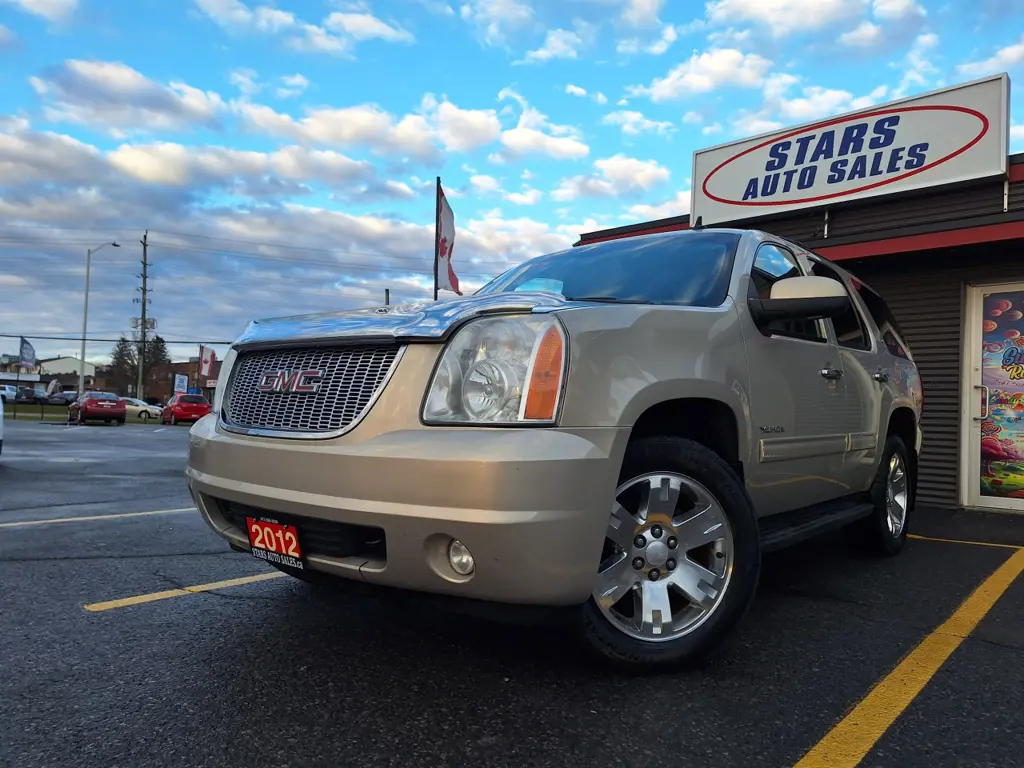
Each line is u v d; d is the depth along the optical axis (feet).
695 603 8.91
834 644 10.05
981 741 7.25
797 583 13.60
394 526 7.34
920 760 6.85
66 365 364.38
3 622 10.45
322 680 8.48
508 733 7.23
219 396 10.00
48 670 8.70
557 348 7.55
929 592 12.95
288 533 8.36
